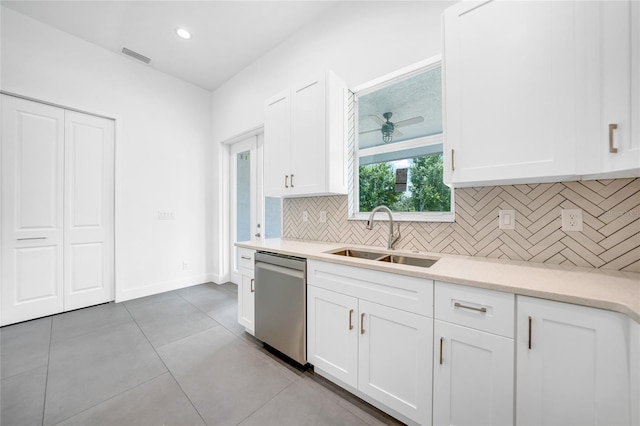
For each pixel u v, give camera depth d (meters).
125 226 3.08
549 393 0.92
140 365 1.78
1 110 2.35
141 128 3.22
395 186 2.11
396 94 2.17
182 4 2.33
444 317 1.14
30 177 2.49
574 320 0.88
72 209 2.73
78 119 2.77
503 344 1.00
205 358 1.88
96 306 2.86
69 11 2.39
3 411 1.35
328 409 1.40
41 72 2.51
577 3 1.06
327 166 2.01
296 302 1.74
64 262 2.69
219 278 3.76
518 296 0.97
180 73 3.46
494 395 1.02
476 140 1.31
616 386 0.81
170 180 3.49
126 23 2.55
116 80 3.01
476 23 1.31
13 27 2.37
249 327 2.16
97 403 1.42
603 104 1.00
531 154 1.17
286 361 1.85
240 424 1.29
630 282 1.02
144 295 3.22
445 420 1.14
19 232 2.44
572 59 1.08
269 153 2.48
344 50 2.28
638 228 1.18
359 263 1.41
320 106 2.05
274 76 2.93
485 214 1.58
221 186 3.80
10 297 2.39
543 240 1.40
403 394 1.26
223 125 3.71
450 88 1.38
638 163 0.92
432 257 1.62
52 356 1.87
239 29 2.66
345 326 1.49
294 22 2.57
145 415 1.34
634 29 0.94
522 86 1.19
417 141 1.97
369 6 2.12
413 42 1.87
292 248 1.96
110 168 2.99
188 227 3.67
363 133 2.34
